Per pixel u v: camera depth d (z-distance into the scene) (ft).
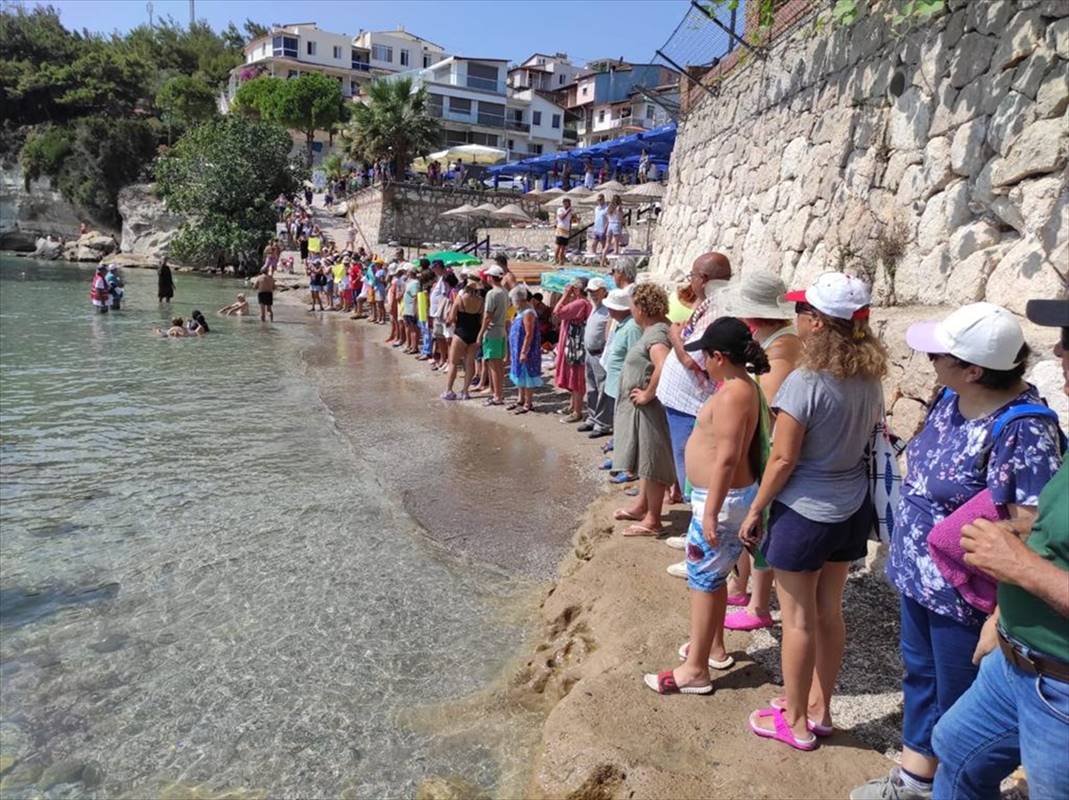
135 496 25.16
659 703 12.41
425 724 13.73
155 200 165.48
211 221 141.49
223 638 16.55
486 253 86.22
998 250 16.92
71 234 189.57
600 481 25.99
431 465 27.94
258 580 19.13
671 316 21.71
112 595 18.47
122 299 91.25
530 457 28.86
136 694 14.67
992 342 8.01
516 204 122.52
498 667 15.47
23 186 190.08
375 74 250.16
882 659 13.61
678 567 17.30
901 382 16.98
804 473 10.41
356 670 15.34
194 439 31.94
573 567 19.40
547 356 45.50
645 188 73.46
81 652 16.10
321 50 253.44
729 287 15.49
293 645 16.22
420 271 54.19
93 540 21.63
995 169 17.06
